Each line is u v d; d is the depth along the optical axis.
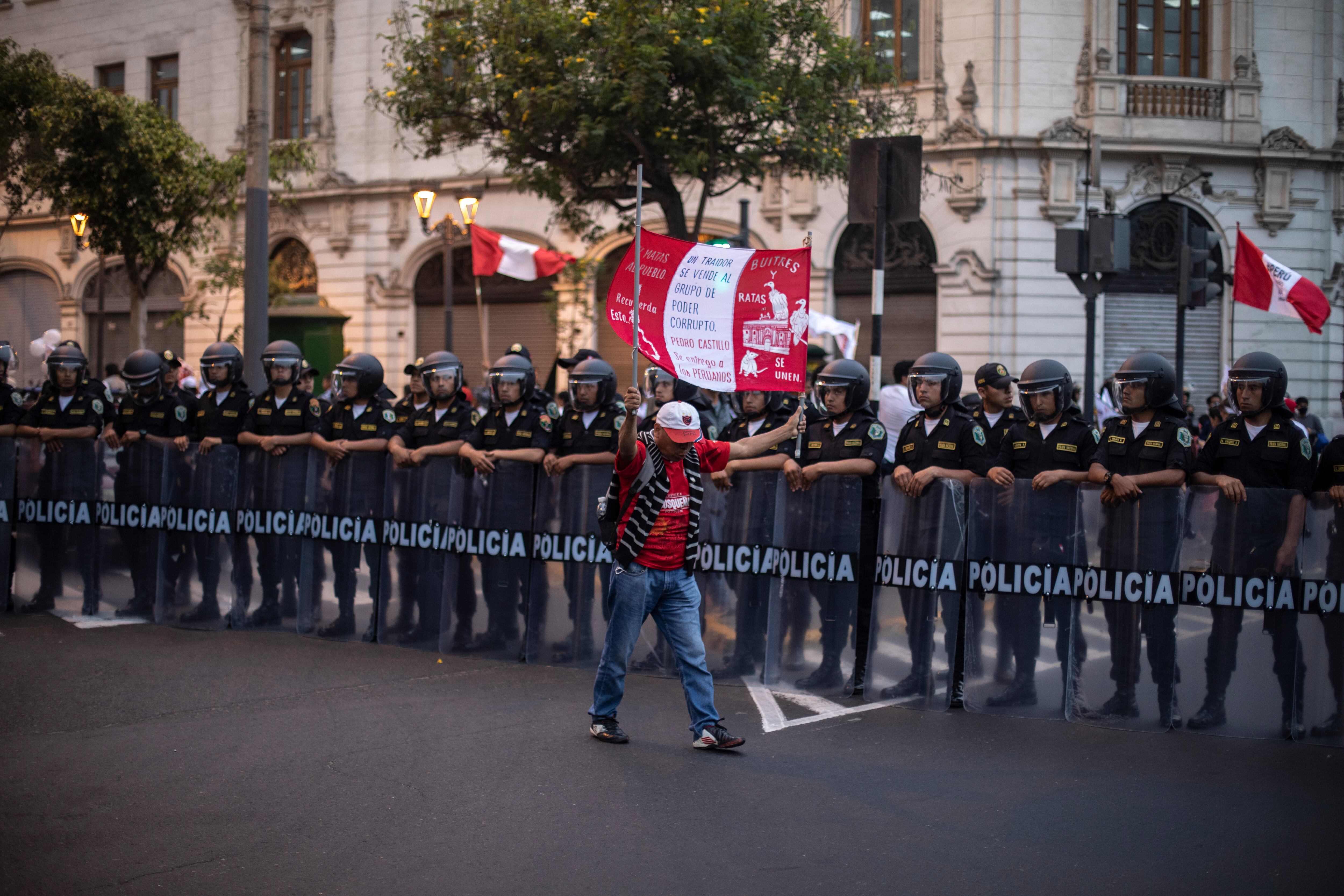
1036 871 4.19
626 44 13.15
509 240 18.70
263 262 13.27
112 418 9.50
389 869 4.12
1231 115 19.88
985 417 7.24
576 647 7.51
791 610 7.03
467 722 6.08
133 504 8.88
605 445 7.60
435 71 14.95
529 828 4.54
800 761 5.54
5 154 19.44
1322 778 5.39
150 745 5.59
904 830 4.60
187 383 16.02
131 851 4.26
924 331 20.25
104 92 19.62
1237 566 6.20
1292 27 19.95
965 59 19.62
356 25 24.17
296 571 8.45
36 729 5.85
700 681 5.71
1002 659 6.57
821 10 14.85
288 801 4.82
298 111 25.19
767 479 7.20
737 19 13.36
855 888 4.01
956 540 6.68
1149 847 4.44
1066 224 19.58
